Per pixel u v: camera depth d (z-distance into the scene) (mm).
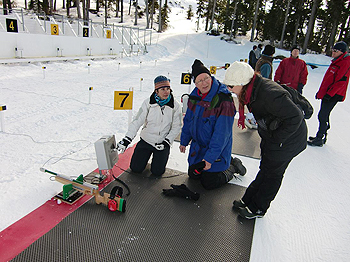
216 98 2627
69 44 13516
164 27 36531
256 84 2100
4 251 1940
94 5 47062
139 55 19828
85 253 1995
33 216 2328
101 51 16156
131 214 2482
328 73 4289
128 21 38812
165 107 3012
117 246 2092
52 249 2000
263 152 2410
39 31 15547
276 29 29984
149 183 3051
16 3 37031
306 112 2324
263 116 2195
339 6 27906
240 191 3039
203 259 2053
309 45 31688
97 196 2549
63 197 2520
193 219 2496
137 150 3197
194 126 2871
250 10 33969
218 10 39594
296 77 5301
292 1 30312
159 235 2250
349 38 29344
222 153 2877
